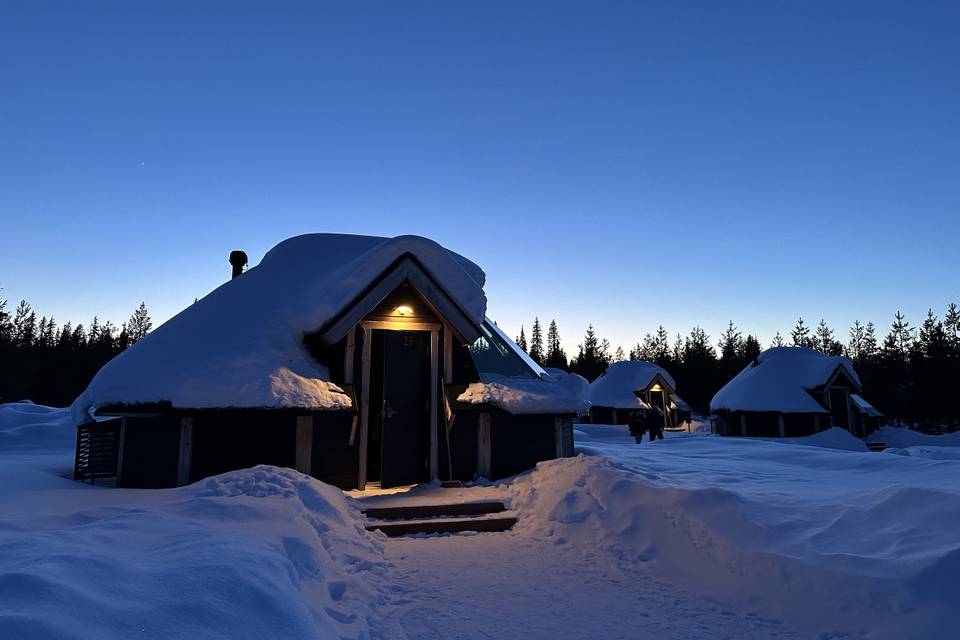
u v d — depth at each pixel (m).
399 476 8.95
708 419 49.19
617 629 4.33
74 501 6.16
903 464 10.29
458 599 4.90
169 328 9.37
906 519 5.39
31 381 46.72
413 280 9.28
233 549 3.76
